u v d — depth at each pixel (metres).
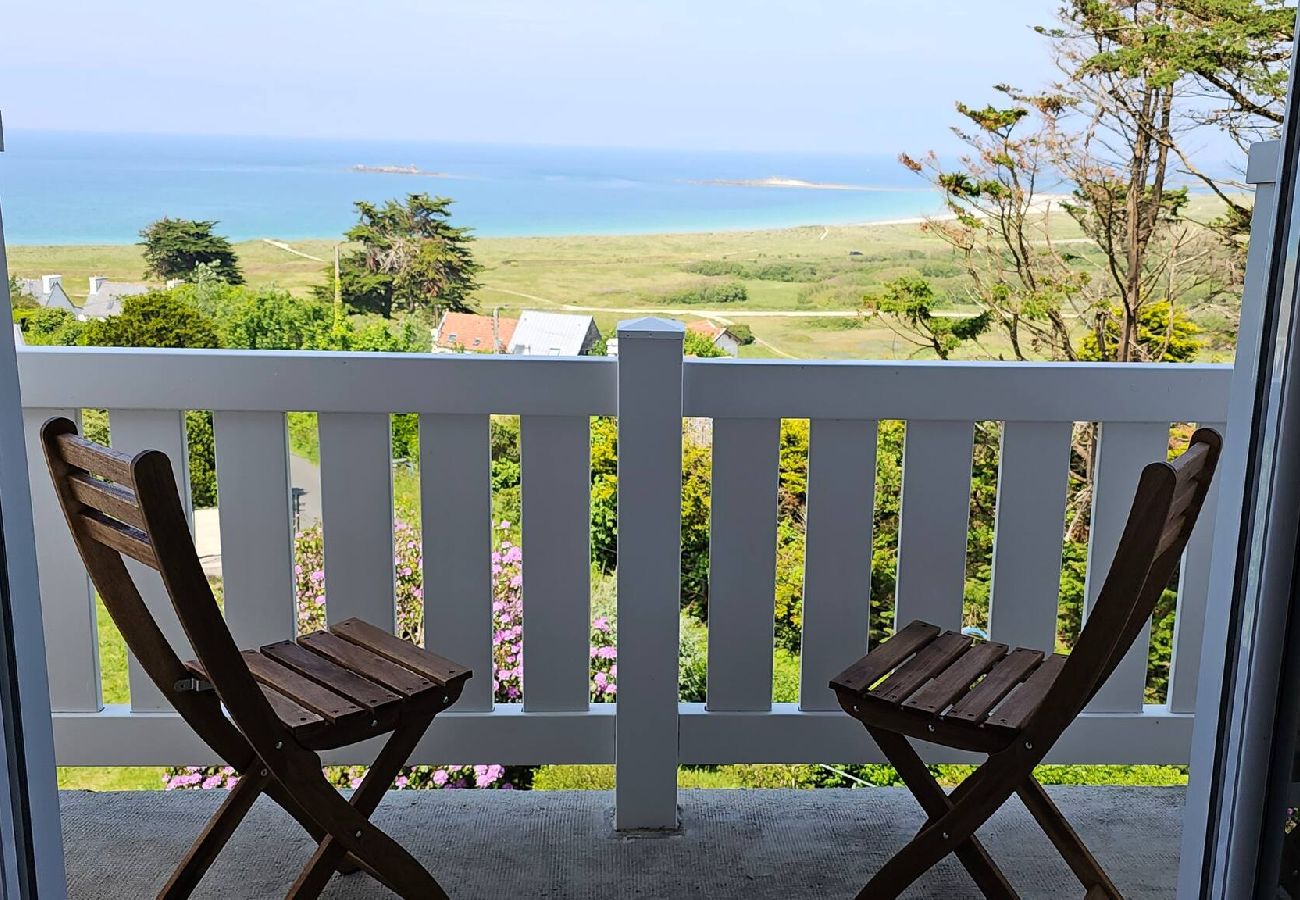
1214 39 7.02
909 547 2.46
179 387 2.34
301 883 1.96
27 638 1.34
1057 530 2.46
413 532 6.15
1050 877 2.30
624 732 2.41
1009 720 1.88
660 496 2.32
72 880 2.26
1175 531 1.92
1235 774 1.25
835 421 2.39
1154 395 2.39
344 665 2.04
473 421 2.38
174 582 1.65
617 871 2.31
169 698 1.97
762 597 2.46
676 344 2.26
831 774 6.43
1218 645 1.31
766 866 2.33
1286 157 1.18
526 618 2.46
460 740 2.50
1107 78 7.35
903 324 8.32
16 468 1.33
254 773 2.05
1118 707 2.57
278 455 2.40
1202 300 7.39
